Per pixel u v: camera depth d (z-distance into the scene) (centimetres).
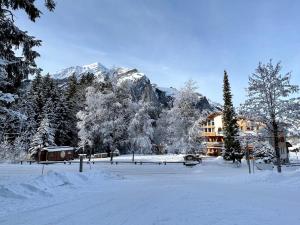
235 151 5216
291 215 732
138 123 5906
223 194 1155
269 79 2725
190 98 5759
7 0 1195
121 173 3459
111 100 6091
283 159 5438
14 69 1303
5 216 685
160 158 5625
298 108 2622
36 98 6378
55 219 659
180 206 853
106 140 5991
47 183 1258
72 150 5984
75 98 7538
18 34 1250
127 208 819
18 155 4634
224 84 5619
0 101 1202
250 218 686
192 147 5547
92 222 639
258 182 1873
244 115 2823
